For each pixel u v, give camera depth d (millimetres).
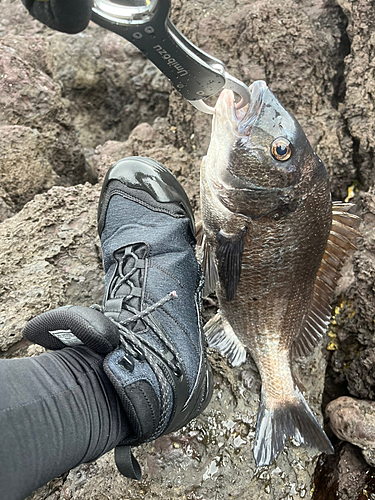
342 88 623
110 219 448
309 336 450
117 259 407
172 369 326
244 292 418
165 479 433
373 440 469
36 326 308
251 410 471
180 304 381
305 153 364
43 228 526
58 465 253
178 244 418
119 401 298
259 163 369
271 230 384
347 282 537
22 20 808
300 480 464
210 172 399
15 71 615
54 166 656
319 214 373
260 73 595
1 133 588
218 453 449
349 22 597
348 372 543
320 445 426
